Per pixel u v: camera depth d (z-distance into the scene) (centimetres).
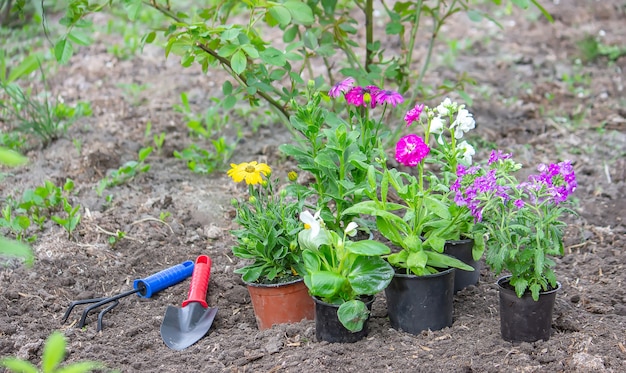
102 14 505
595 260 273
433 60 427
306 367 231
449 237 247
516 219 237
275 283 246
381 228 239
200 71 415
